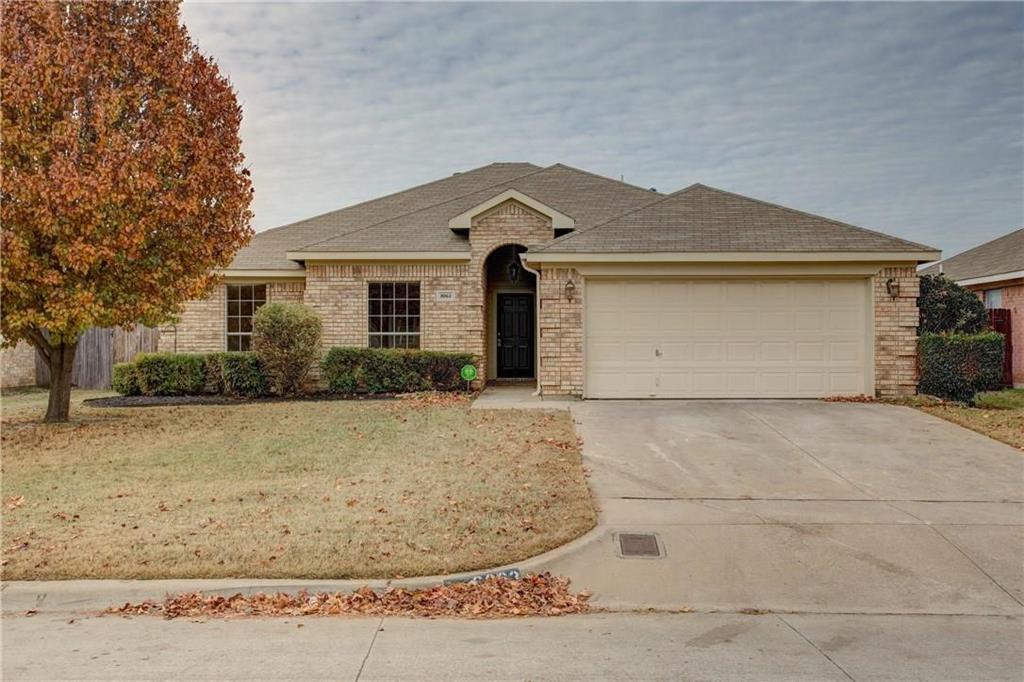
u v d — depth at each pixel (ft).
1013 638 16.92
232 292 57.77
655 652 15.60
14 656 15.08
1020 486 27.66
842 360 45.37
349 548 21.07
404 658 15.01
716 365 45.73
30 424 40.40
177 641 15.96
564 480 27.89
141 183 35.76
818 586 19.99
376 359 51.26
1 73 34.12
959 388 44.27
